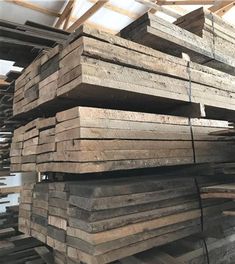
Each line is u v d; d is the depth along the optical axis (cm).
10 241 376
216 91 301
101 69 207
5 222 423
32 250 369
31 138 277
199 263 268
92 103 267
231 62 341
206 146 292
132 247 215
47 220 249
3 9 556
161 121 254
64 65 219
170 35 271
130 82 223
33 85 271
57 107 273
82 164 197
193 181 274
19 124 399
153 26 259
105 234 200
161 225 235
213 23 324
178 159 261
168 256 243
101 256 198
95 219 199
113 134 216
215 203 287
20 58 358
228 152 318
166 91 249
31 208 278
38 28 334
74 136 204
